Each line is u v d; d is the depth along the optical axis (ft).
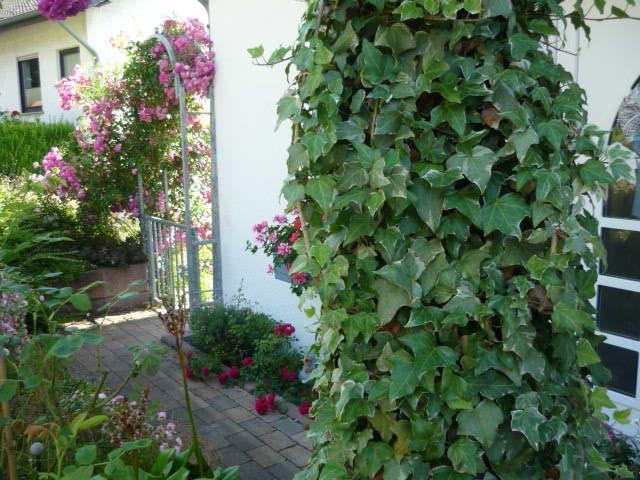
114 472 5.11
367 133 4.52
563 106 4.45
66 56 34.22
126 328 19.36
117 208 22.50
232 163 17.20
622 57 8.64
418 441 4.31
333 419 4.70
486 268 4.31
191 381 14.90
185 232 19.44
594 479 4.67
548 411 4.39
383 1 4.28
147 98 20.70
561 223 4.29
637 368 8.96
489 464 4.43
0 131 28.19
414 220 4.39
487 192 4.27
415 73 4.33
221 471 6.31
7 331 7.13
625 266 9.12
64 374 8.72
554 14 4.72
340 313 4.53
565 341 4.45
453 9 4.04
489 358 4.25
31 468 6.38
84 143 22.29
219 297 18.40
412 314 4.30
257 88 15.70
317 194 4.50
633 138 8.71
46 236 6.94
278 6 14.56
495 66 4.25
